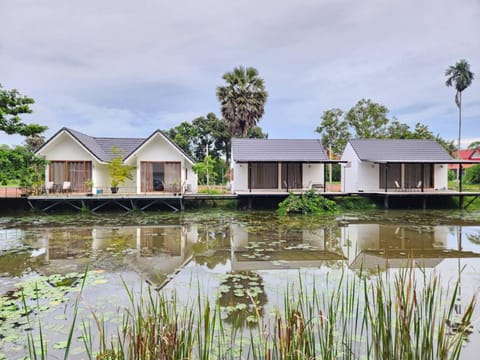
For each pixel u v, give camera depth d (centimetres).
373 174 1845
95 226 1130
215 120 3453
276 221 1241
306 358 224
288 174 1812
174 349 214
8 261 675
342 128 2880
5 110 1347
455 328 346
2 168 1327
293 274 570
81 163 1647
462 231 1020
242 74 2483
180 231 1031
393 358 230
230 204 1669
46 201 1508
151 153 1691
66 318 392
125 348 306
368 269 599
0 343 336
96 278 556
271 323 366
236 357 290
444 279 531
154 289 495
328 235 959
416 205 1736
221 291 482
